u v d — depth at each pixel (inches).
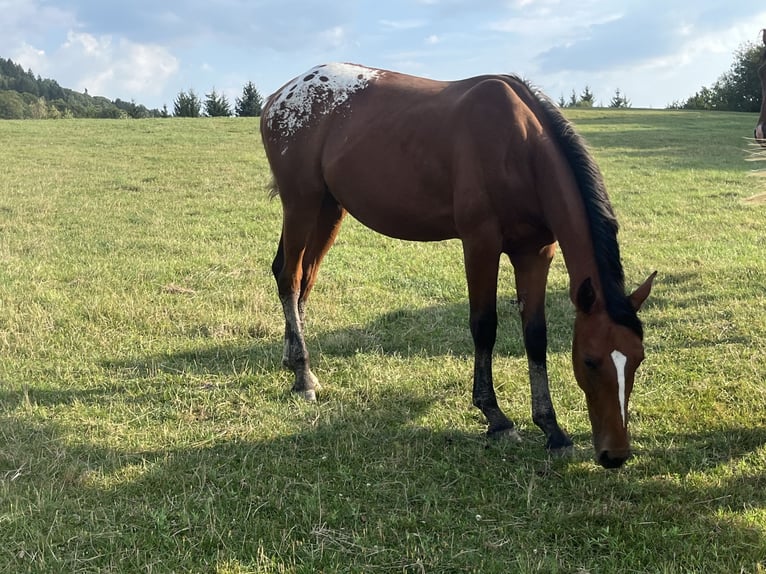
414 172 158.7
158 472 130.6
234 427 152.3
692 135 888.3
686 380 175.5
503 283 275.4
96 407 159.5
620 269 126.1
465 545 108.8
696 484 126.2
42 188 487.8
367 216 173.8
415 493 125.0
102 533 109.7
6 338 198.7
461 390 173.2
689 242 339.6
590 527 113.0
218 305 239.3
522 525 114.9
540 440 148.4
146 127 970.1
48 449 138.8
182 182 534.9
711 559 103.9
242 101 1808.6
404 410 161.5
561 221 135.0
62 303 232.5
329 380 182.1
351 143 170.9
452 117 152.6
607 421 118.5
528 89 153.7
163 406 163.0
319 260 198.4
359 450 141.6
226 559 104.3
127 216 400.8
